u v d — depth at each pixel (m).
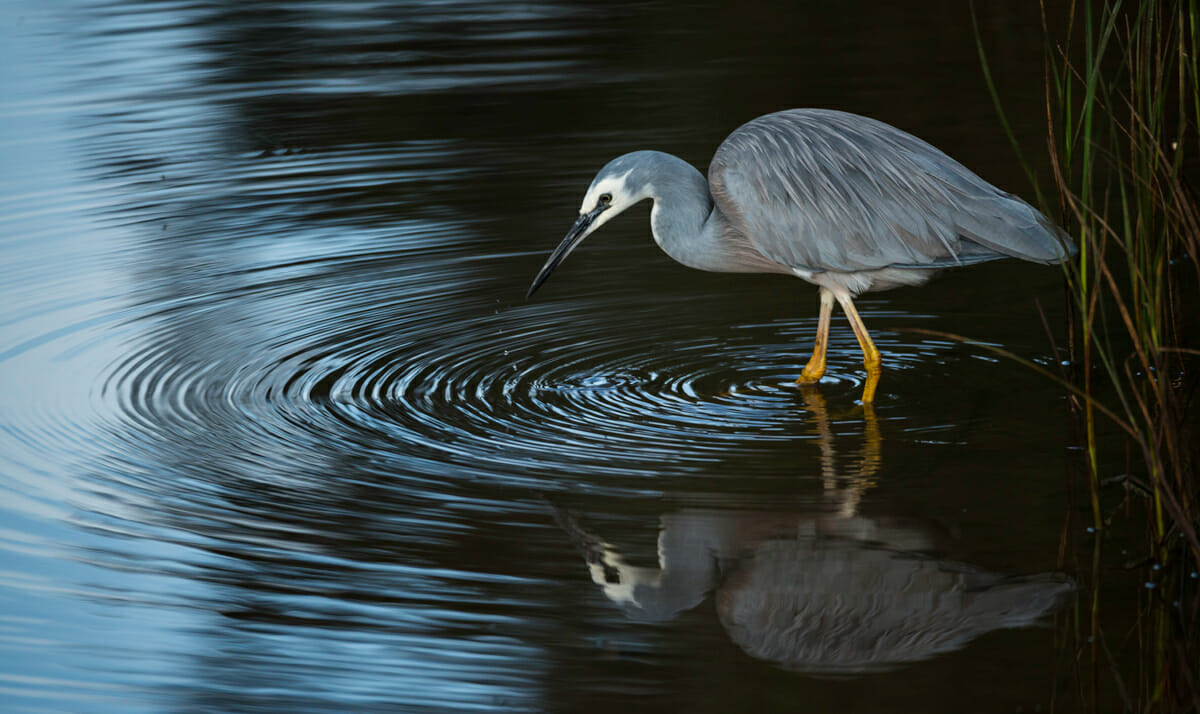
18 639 7.77
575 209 15.30
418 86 19.62
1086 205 8.55
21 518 9.10
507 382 11.33
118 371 11.55
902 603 7.83
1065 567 8.05
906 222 10.44
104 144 17.77
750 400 10.88
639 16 22.83
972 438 9.87
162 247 14.59
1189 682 6.97
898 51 19.72
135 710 7.12
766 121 11.19
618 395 11.02
